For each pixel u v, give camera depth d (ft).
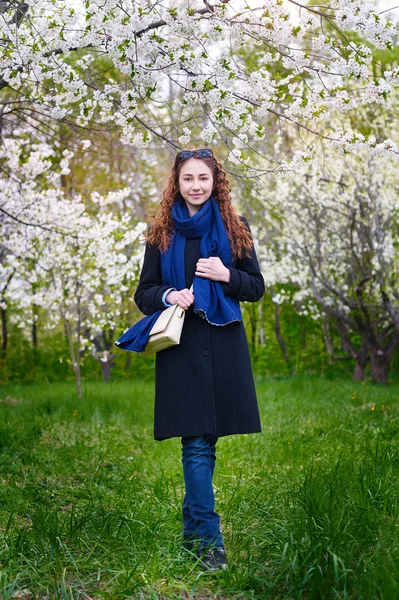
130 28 14.17
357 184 42.80
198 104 17.16
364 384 43.65
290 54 15.35
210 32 14.87
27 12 16.88
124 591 8.56
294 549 9.16
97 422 26.50
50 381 60.64
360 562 8.74
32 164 33.12
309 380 47.98
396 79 15.66
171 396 10.36
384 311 47.32
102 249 36.99
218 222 10.82
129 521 11.20
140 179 51.62
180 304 10.30
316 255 47.78
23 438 20.54
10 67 15.26
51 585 8.89
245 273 10.68
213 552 9.70
